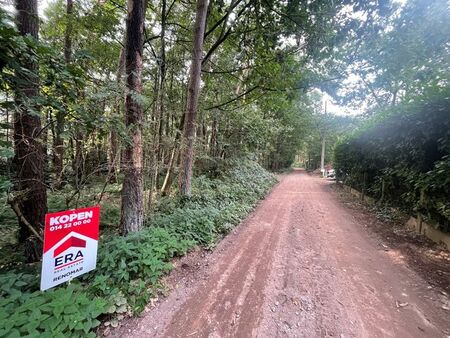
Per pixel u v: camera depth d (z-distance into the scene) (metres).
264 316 2.44
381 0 5.29
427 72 6.46
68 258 2.31
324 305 2.62
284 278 3.21
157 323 2.33
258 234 5.08
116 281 2.79
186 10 8.03
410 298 2.75
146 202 5.51
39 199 3.66
